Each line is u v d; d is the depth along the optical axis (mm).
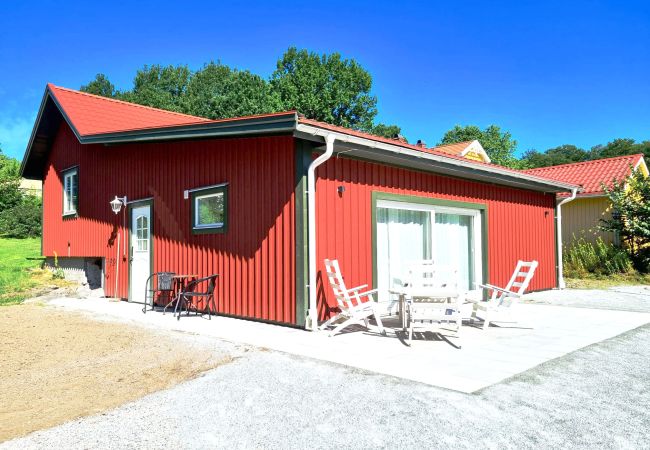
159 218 9219
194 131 7410
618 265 14688
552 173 20250
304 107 34531
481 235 9969
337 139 6289
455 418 3299
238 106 32594
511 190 10969
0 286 10828
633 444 2902
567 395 3779
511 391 3859
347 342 5730
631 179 15273
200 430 3145
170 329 6582
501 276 10383
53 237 13570
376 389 3910
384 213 8039
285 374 4348
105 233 10922
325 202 6836
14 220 22516
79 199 12125
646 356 5066
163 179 9133
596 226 16391
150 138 8359
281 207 6746
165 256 9016
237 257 7465
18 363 4906
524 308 8898
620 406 3545
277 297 6781
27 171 14336
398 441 2953
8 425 3285
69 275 12805
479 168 8844
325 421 3268
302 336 6055
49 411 3561
